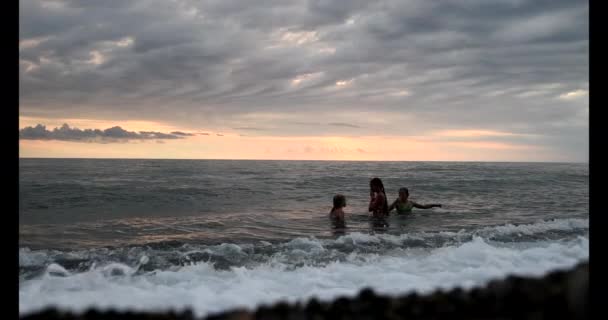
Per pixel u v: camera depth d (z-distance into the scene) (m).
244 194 16.30
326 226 9.40
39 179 20.59
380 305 3.39
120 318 3.39
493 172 31.77
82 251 6.50
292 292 4.39
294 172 32.09
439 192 18.00
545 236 8.05
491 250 6.32
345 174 29.64
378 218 10.59
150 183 19.83
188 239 7.67
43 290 4.38
